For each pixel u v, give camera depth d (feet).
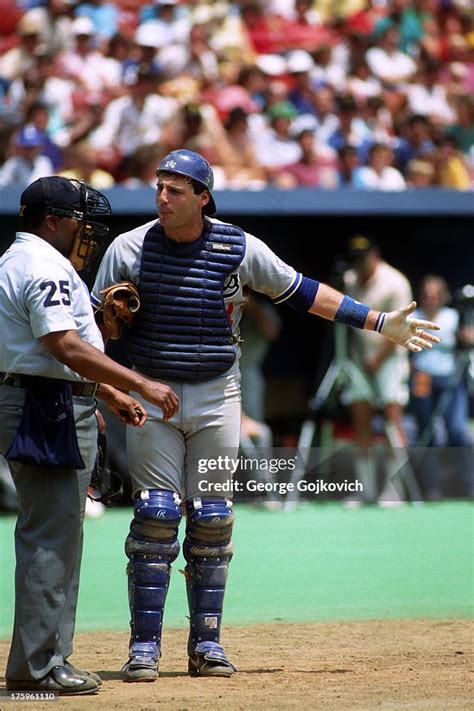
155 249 57.62
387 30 181.78
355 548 107.45
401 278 138.51
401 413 139.03
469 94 184.34
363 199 141.59
